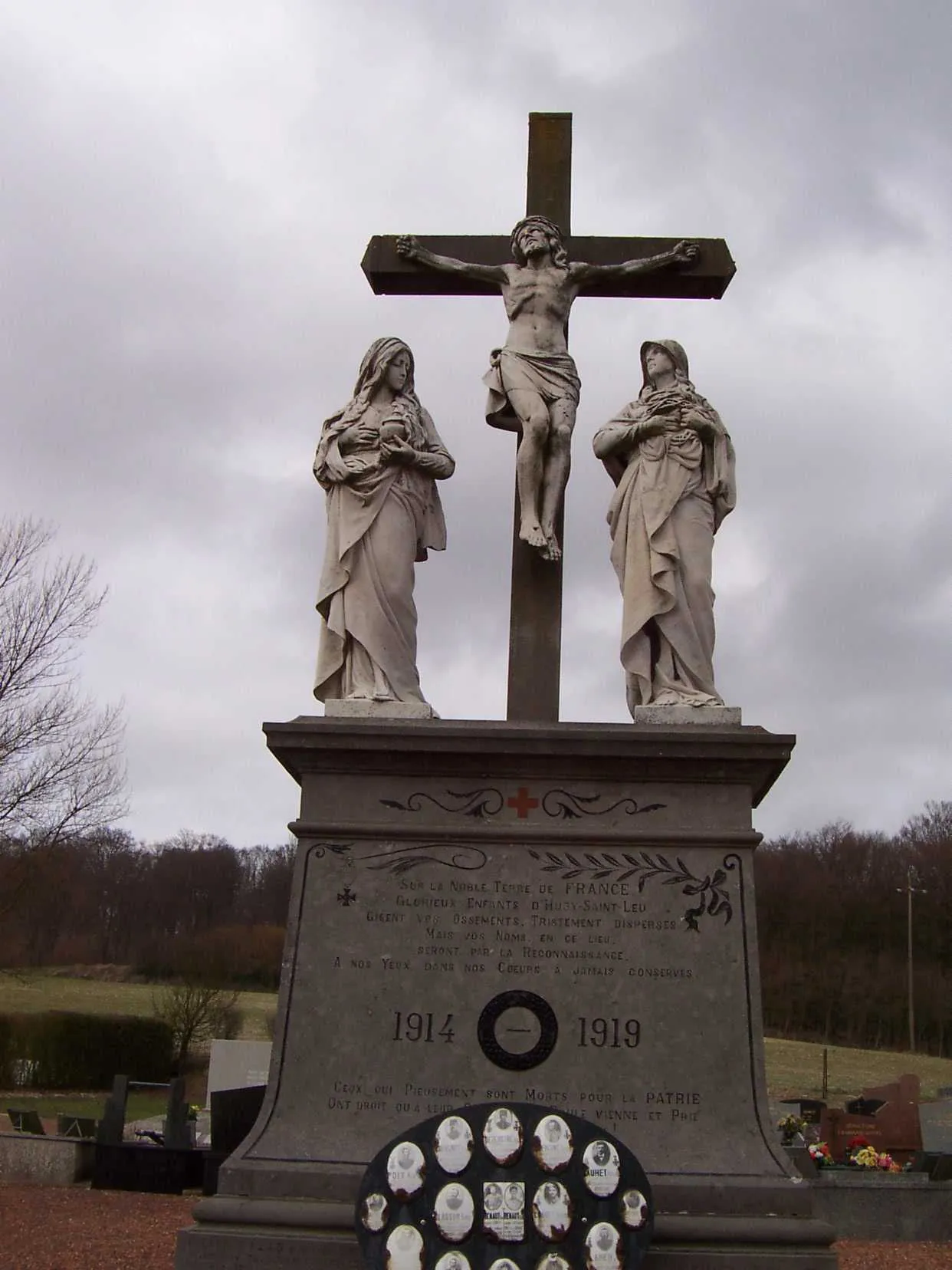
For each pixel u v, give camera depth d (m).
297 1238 5.95
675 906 6.68
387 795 6.92
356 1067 6.46
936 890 59.44
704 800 6.86
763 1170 6.19
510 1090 6.39
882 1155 15.45
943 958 58.00
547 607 7.92
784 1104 22.28
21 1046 33.25
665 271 8.48
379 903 6.73
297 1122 6.36
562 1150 5.59
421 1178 5.56
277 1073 6.46
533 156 8.80
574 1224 5.50
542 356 8.08
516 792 6.90
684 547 7.41
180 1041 35.44
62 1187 15.44
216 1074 22.23
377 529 7.47
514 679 7.82
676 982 6.56
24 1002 44.38
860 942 59.06
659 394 7.70
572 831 6.79
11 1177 15.99
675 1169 6.19
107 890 58.06
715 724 6.99
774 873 62.12
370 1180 5.58
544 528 7.78
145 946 56.53
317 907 6.73
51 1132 22.09
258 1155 6.26
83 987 49.47
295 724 6.91
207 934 56.62
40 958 53.28
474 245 8.57
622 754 6.80
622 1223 5.52
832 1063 42.50
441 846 6.82
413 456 7.54
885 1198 13.11
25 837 28.30
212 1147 14.82
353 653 7.39
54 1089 33.16
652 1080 6.40
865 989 56.88
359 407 7.72
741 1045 6.45
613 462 7.83
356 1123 6.36
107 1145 15.53
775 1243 5.96
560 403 7.98
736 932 6.64
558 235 8.42
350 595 7.39
